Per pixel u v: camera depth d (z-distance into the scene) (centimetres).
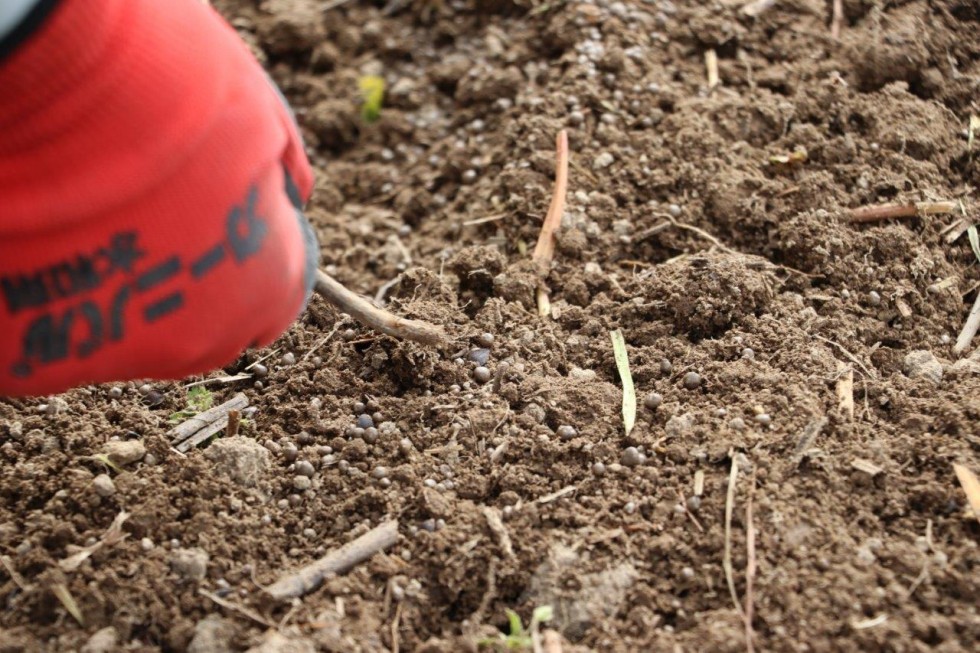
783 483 60
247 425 63
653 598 59
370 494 61
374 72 79
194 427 63
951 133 70
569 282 67
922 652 57
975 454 61
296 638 58
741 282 65
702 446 61
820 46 73
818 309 66
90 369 53
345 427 63
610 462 62
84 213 52
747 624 58
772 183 69
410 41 79
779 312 65
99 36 51
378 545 60
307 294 56
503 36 77
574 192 70
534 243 69
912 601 58
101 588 59
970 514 59
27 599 59
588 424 63
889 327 65
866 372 64
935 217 68
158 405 64
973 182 69
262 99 54
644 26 74
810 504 60
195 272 53
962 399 62
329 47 80
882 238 67
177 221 53
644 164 70
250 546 60
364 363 65
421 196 73
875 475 60
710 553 59
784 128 71
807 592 58
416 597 59
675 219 69
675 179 69
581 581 59
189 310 53
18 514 61
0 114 51
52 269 52
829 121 71
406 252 71
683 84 73
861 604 58
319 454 62
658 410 63
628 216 69
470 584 60
